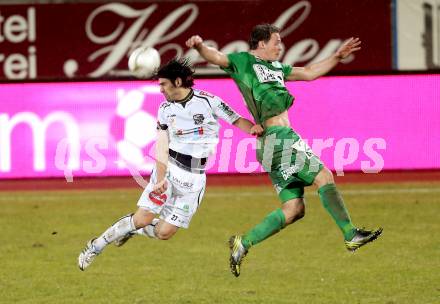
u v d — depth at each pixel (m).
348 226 29.59
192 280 36.62
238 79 31.09
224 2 66.31
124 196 56.34
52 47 66.69
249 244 30.03
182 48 66.38
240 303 32.97
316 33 66.94
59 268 38.88
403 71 61.19
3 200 55.91
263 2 66.50
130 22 66.50
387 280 36.28
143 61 31.61
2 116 61.09
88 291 34.94
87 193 57.62
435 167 61.47
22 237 45.41
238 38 66.56
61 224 48.44
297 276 37.19
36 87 61.03
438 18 66.88
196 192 31.73
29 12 66.50
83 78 60.97
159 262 39.91
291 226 47.41
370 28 66.88
